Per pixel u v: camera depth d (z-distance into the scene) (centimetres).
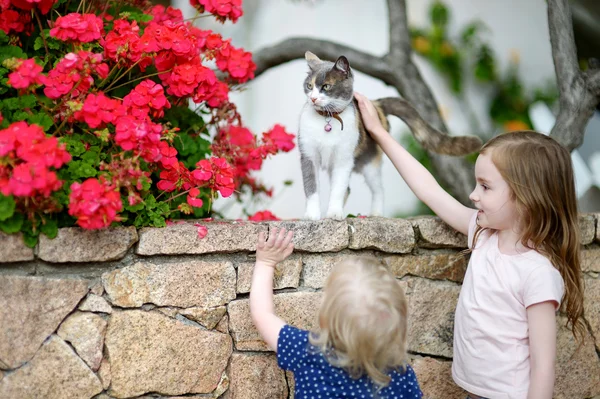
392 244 200
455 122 526
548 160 171
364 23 545
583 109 257
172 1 507
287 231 189
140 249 177
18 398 167
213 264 183
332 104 202
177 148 226
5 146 151
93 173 177
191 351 182
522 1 531
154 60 206
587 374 219
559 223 175
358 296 148
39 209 165
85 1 221
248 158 255
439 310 207
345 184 211
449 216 199
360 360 148
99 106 174
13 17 192
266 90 544
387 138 213
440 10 515
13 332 167
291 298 191
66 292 170
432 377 207
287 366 160
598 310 219
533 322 164
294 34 544
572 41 265
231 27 536
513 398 166
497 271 173
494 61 520
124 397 177
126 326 176
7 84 177
